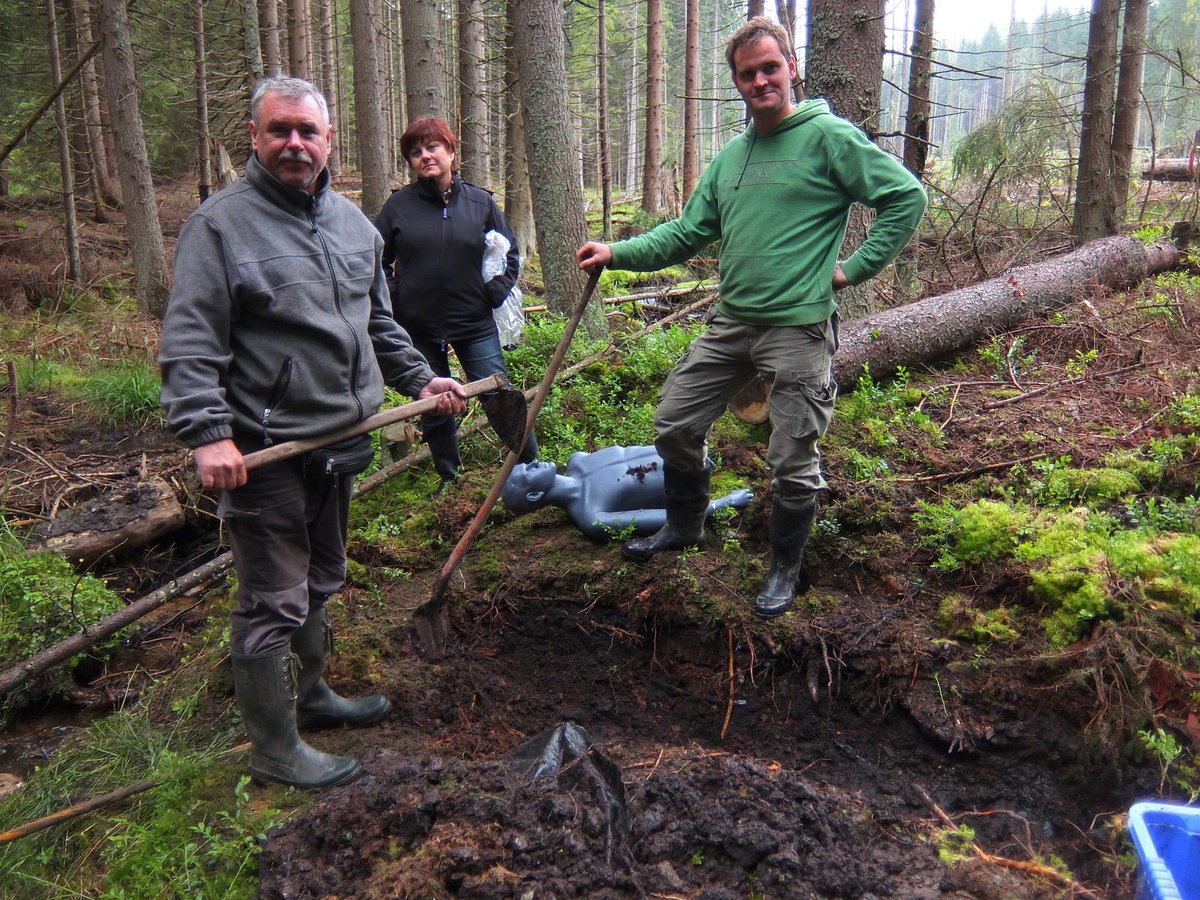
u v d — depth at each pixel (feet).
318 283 8.27
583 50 74.23
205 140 37.91
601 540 13.19
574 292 22.43
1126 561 10.53
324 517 9.39
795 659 11.14
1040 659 9.89
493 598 12.76
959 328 18.15
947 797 9.60
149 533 16.03
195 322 7.66
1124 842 8.39
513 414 10.59
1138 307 19.61
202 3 39.42
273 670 8.82
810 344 10.08
